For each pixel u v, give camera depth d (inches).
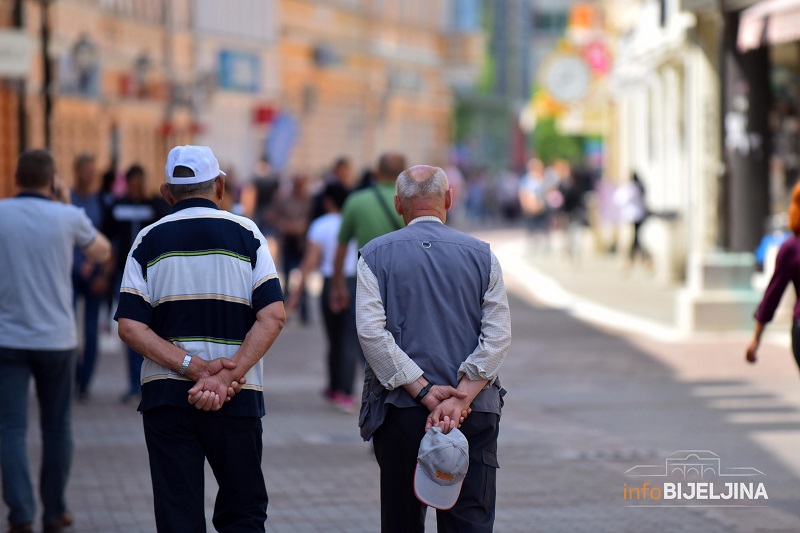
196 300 649.0
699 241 2223.2
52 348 855.7
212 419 645.3
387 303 637.3
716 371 1566.2
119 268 1448.1
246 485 652.1
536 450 1133.1
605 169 4175.7
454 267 639.1
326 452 1145.4
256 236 661.3
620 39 3690.9
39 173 862.5
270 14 4544.8
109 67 3339.1
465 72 6333.7
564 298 2564.0
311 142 4886.8
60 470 871.7
